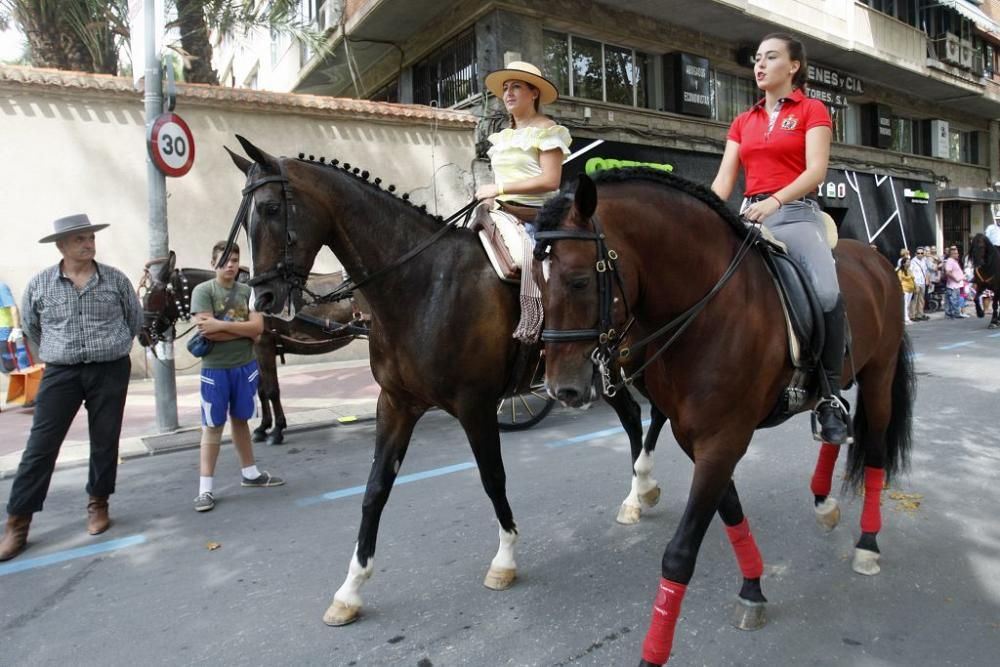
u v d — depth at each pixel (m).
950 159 23.84
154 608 3.37
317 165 3.29
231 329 4.71
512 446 6.27
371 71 16.61
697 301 2.59
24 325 4.29
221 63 27.69
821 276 2.97
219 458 6.19
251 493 5.16
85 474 5.76
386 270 3.28
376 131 11.64
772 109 3.12
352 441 6.74
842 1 17.00
